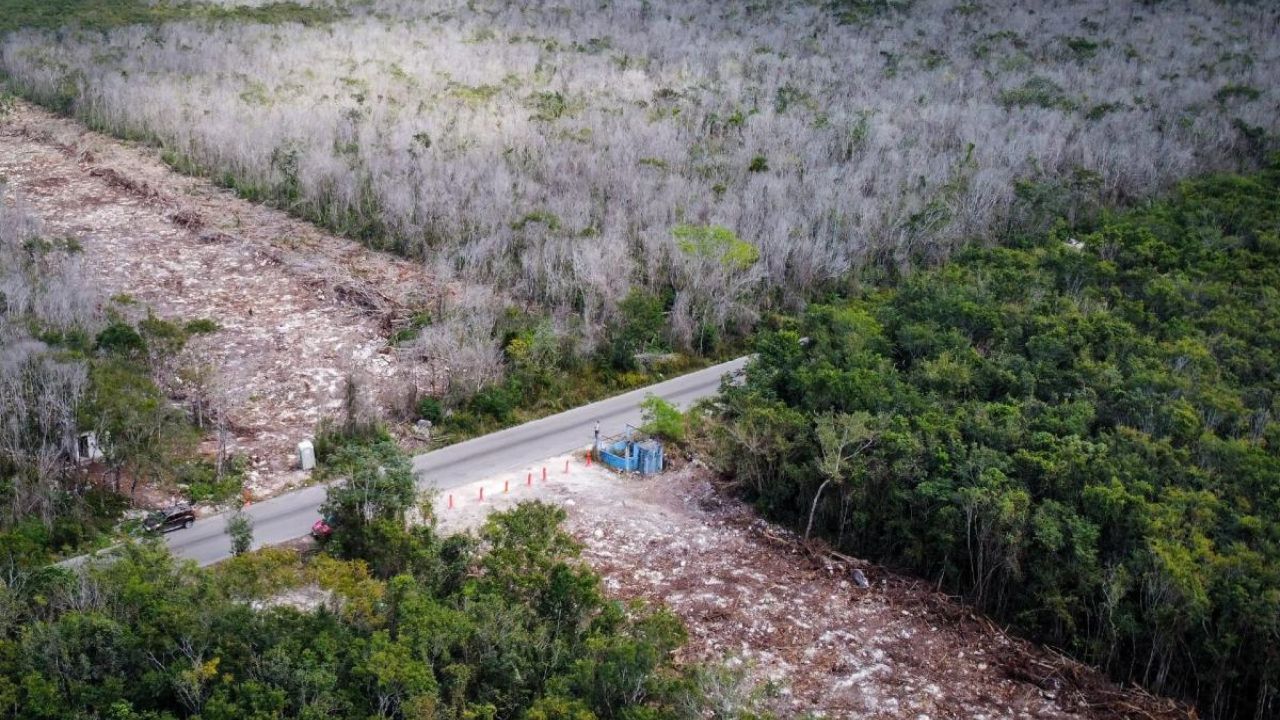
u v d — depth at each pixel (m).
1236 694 37.69
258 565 36.59
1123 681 39.12
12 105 106.31
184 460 48.44
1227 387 51.56
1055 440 45.91
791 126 92.50
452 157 82.38
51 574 35.84
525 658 34.97
